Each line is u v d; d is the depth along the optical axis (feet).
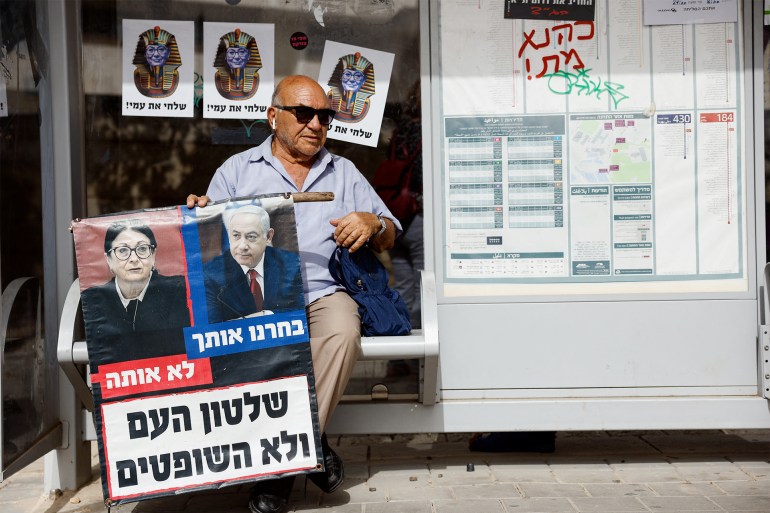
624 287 12.46
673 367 12.42
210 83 13.42
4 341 10.25
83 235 10.37
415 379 12.64
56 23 12.33
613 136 12.44
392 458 13.35
